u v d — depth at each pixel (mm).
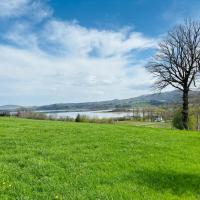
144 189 12203
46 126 31547
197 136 31969
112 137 25250
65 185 11688
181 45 59125
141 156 18375
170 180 13828
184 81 59312
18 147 18422
